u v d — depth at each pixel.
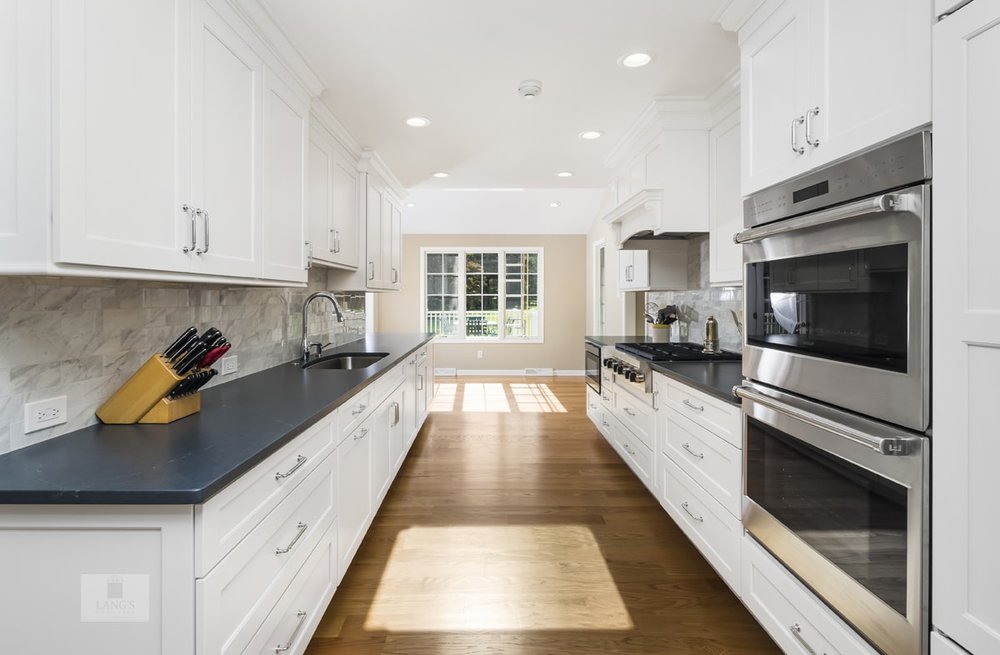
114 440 1.25
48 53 0.90
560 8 1.86
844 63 1.23
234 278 1.59
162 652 0.94
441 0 1.79
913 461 1.01
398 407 3.04
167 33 1.23
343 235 3.09
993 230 0.84
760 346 1.63
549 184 4.54
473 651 1.66
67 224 0.93
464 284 7.98
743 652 1.65
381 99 2.64
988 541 0.87
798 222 1.35
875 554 1.12
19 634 0.95
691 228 2.79
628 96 2.64
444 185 4.59
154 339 1.66
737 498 1.72
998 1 0.82
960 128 0.90
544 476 3.35
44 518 0.93
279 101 1.93
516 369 8.00
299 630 1.43
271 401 1.71
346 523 1.91
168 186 1.24
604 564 2.20
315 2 1.79
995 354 0.84
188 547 0.93
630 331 5.98
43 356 1.25
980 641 0.88
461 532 2.51
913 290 1.01
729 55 2.22
